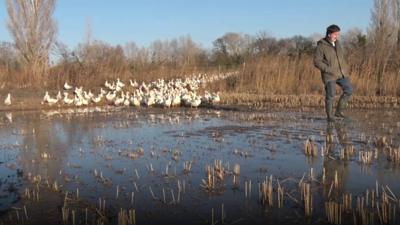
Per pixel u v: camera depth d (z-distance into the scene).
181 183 8.50
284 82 31.14
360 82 28.16
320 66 15.57
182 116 20.31
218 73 42.12
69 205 7.43
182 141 13.11
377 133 13.37
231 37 89.50
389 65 31.86
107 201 7.57
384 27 37.75
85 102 27.48
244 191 7.88
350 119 16.67
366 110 20.39
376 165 9.41
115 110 24.14
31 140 14.20
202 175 9.02
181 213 6.91
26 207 7.40
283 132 14.13
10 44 51.47
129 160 10.70
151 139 13.70
